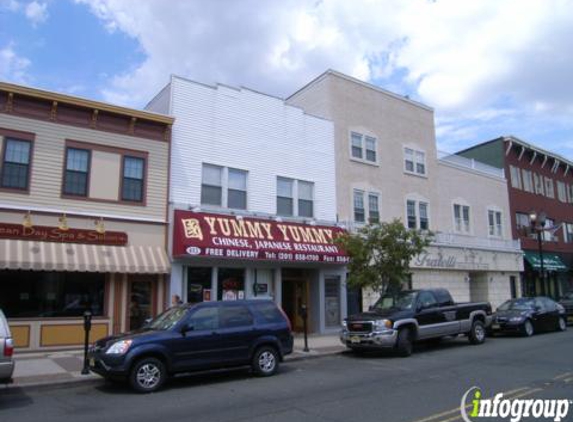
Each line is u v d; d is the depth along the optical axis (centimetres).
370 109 2503
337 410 806
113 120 1698
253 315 1180
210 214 1786
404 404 837
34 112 1565
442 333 1594
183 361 1038
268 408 834
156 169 1756
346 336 1514
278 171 2075
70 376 1100
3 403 907
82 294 1577
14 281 1480
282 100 2144
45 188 1545
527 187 3591
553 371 1136
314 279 2109
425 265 2520
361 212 2352
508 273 3167
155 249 1695
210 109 1922
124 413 820
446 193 2866
